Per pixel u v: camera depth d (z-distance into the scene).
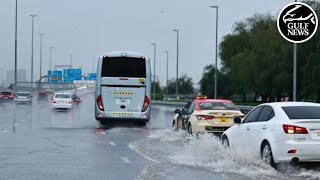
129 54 28.31
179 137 20.72
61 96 51.50
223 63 81.00
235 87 86.94
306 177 11.16
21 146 17.27
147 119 28.39
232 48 77.56
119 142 18.98
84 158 14.33
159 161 13.65
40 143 18.34
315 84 49.91
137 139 20.20
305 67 50.66
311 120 11.51
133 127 27.55
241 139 13.41
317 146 11.37
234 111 18.91
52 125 28.08
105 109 28.06
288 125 11.52
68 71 104.81
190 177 11.19
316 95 50.38
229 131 14.34
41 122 30.67
